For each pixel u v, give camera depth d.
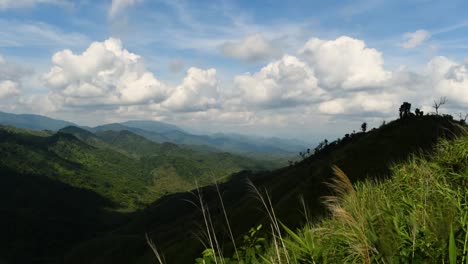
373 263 2.86
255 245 4.45
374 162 78.62
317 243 4.12
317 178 72.56
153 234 144.88
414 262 2.67
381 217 3.85
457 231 2.77
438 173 6.05
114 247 143.25
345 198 4.09
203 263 3.88
